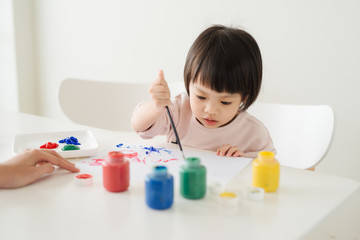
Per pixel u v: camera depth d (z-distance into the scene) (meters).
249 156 1.16
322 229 1.56
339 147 1.72
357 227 1.69
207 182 0.79
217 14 1.96
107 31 2.42
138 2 2.24
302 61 1.75
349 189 0.78
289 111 1.32
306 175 0.86
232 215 0.66
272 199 0.73
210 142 1.27
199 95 1.02
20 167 0.77
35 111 2.99
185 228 0.61
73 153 0.94
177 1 2.08
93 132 1.21
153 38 2.22
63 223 0.62
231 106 1.03
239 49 1.03
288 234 0.60
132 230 0.60
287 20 1.76
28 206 0.68
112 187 0.74
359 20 1.58
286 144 1.32
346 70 1.65
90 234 0.59
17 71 2.80
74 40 2.61
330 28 1.66
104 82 1.68
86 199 0.71
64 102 1.62
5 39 2.80
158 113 1.15
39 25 2.80
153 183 0.66
